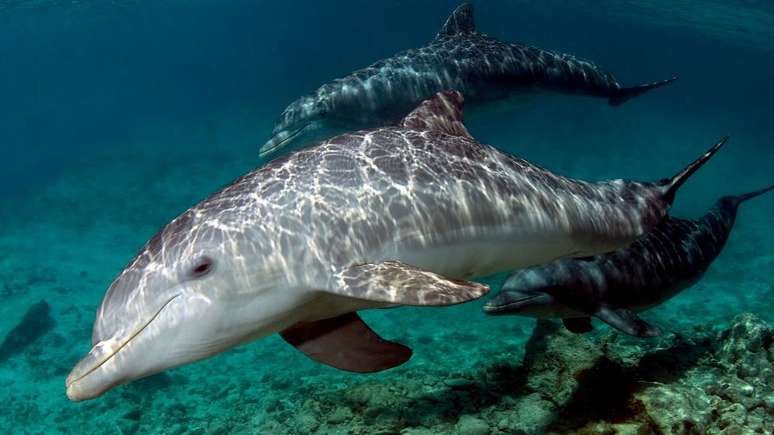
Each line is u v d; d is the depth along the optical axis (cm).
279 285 348
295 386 1097
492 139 4325
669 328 1270
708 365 679
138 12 6738
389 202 384
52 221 2723
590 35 9575
